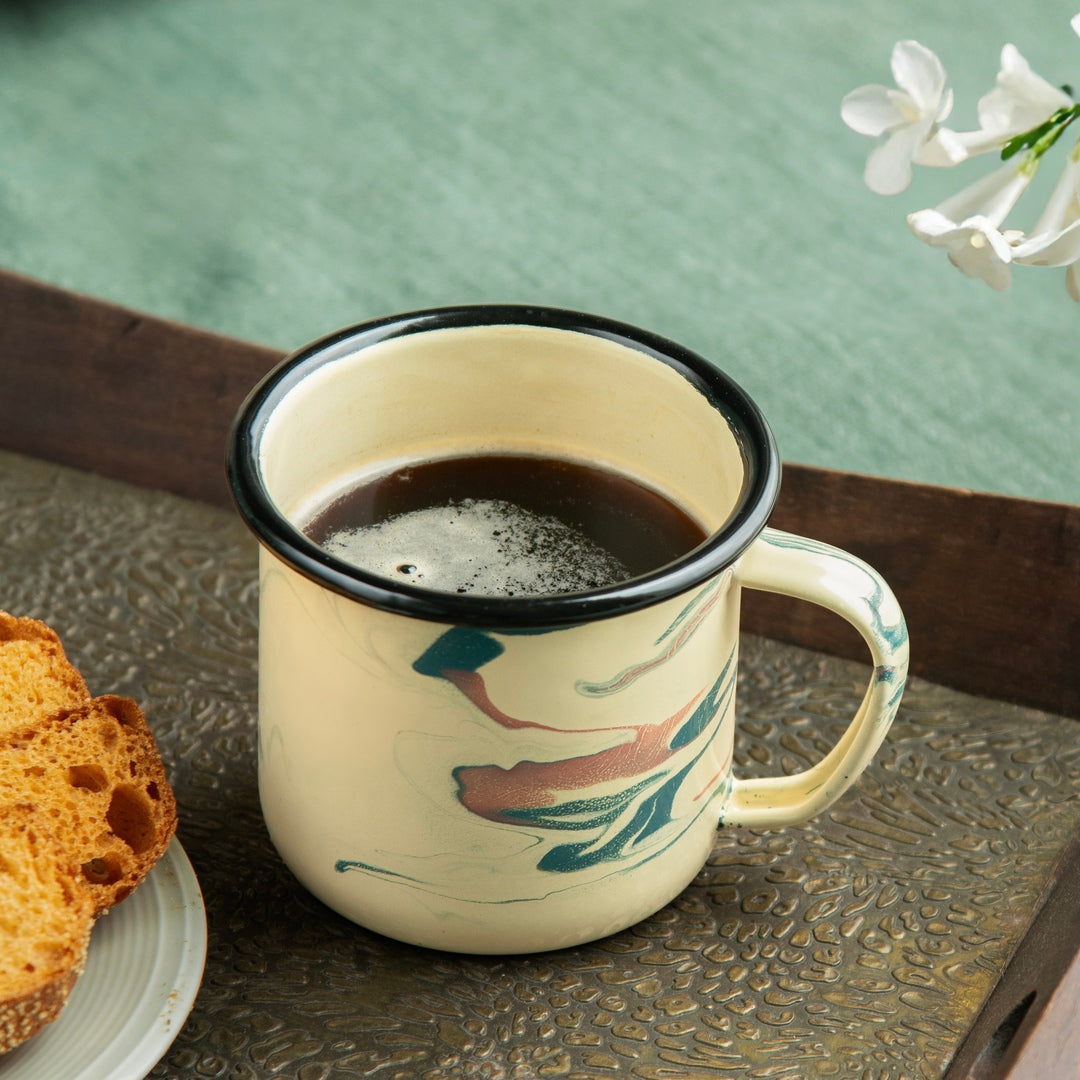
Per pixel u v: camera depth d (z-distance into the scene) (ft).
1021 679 2.15
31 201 4.20
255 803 2.04
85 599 2.20
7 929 1.83
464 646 1.79
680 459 1.99
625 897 1.91
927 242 1.89
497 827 1.86
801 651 2.21
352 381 1.97
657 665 1.83
